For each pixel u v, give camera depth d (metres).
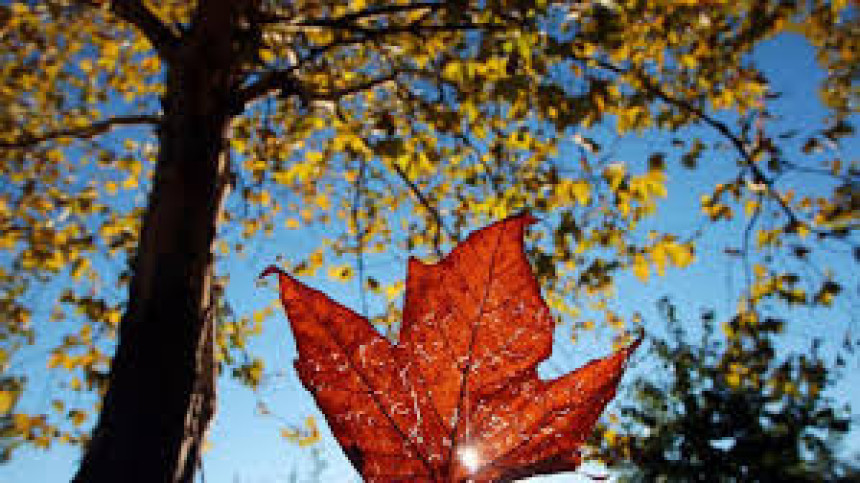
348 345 0.48
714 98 7.09
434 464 0.46
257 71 6.20
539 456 0.46
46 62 8.05
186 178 4.38
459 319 0.49
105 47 8.16
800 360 7.36
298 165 7.26
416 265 0.51
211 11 5.11
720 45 6.57
